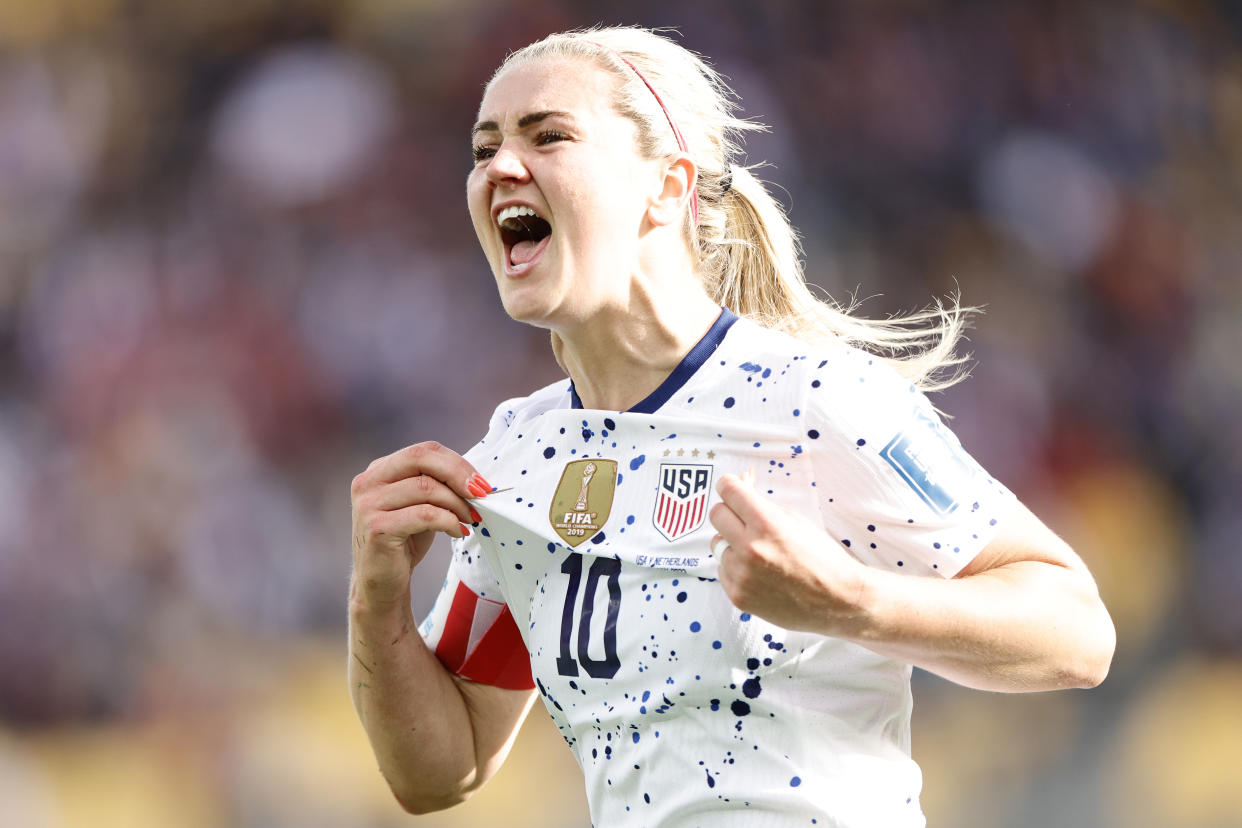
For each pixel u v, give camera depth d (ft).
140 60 131.64
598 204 22.86
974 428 114.83
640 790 22.95
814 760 21.90
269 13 132.98
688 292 23.98
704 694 21.91
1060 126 135.23
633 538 22.65
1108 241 131.03
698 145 24.53
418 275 118.01
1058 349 122.72
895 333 26.66
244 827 90.94
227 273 118.32
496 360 114.42
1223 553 117.08
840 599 19.80
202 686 96.07
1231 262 134.31
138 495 104.88
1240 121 142.41
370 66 128.47
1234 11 146.20
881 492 21.62
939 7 135.95
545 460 24.03
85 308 117.80
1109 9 140.46
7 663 95.71
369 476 24.63
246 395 111.24
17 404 113.70
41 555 100.99
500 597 26.58
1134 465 120.78
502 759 28.09
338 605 102.99
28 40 131.64
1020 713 92.07
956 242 126.82
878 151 129.08
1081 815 90.38
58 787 91.66
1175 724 99.19
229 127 127.34
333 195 122.01
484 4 129.70
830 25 132.05
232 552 102.22
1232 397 125.80
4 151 126.52
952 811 86.89
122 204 125.49
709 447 22.53
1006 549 22.00
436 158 124.26
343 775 91.15
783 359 22.61
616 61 23.61
